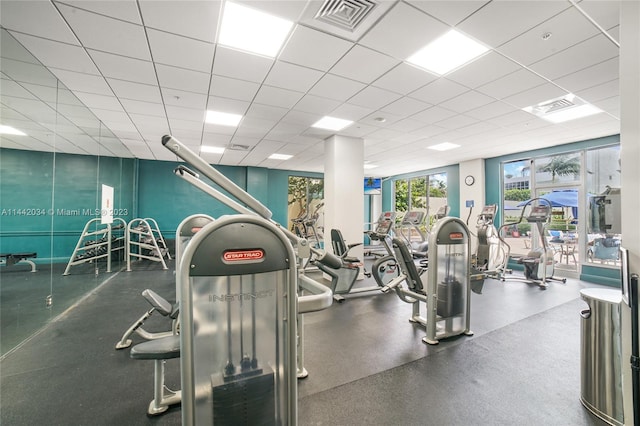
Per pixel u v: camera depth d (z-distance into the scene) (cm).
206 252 100
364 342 294
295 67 306
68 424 177
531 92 363
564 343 292
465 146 639
